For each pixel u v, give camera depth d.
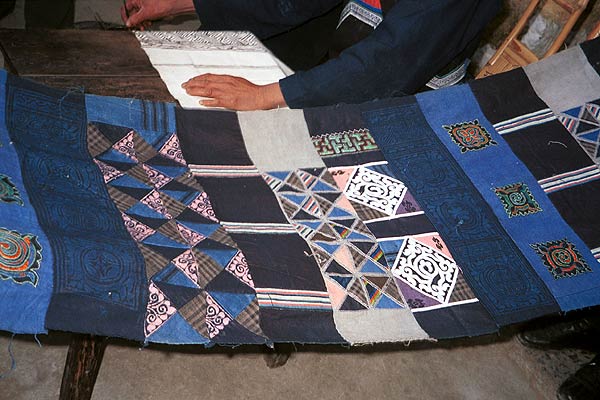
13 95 1.23
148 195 1.22
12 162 1.11
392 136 1.47
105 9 3.02
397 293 1.18
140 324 0.98
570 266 1.28
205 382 1.77
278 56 2.01
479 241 1.30
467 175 1.42
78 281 0.97
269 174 1.35
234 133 1.40
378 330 1.12
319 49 2.03
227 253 1.15
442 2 1.48
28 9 2.33
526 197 1.39
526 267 1.26
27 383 1.66
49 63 1.46
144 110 1.35
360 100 1.60
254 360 1.85
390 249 1.25
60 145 1.22
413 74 1.57
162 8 1.95
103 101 1.32
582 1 1.96
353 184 1.37
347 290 1.15
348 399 1.84
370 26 1.71
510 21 2.76
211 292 1.07
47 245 0.98
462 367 2.00
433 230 1.30
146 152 1.31
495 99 1.56
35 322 0.92
